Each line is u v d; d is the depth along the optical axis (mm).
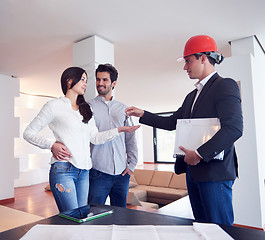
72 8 2479
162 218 686
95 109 1899
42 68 4477
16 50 3580
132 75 5117
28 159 6988
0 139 4656
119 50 3674
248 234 561
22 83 5641
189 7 2504
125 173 1903
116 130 1564
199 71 1306
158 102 8773
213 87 1228
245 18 2752
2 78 4762
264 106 3605
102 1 2367
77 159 1406
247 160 2932
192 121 1160
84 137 1490
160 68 4648
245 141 2959
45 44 3377
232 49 3369
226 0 2398
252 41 3225
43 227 613
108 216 706
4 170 4691
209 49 1270
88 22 2775
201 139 1122
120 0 2359
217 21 2818
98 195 1812
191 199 1316
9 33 3021
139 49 3648
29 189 6152
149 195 5688
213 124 1127
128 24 2848
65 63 4207
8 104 4832
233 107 1112
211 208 1160
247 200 2896
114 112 1939
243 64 3025
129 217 697
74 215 703
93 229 599
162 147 12406
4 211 2426
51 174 1390
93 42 3102
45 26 2857
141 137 12766
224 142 1050
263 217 2918
